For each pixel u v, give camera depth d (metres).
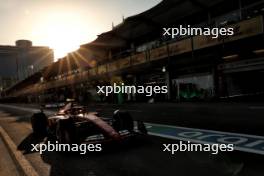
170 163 5.19
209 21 20.94
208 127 8.51
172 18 23.28
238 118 9.55
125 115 7.37
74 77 39.03
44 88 56.38
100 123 6.87
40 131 10.04
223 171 4.50
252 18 14.52
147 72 26.73
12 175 5.43
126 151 6.43
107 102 32.25
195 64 21.20
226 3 19.05
